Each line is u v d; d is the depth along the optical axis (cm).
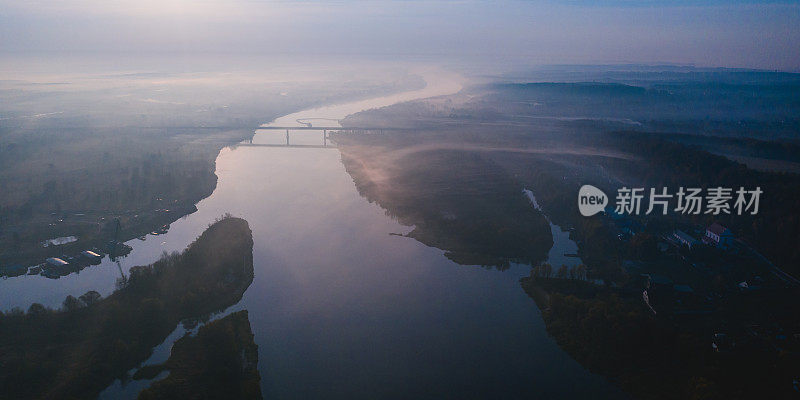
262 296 12888
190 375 9694
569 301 11869
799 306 11875
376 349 10781
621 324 10619
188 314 11956
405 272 14238
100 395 9356
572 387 9644
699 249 14425
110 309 11525
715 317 11419
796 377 9106
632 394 9400
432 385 9712
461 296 12962
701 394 8712
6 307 12469
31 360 9944
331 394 9438
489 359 10481
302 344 10931
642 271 13700
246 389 9212
